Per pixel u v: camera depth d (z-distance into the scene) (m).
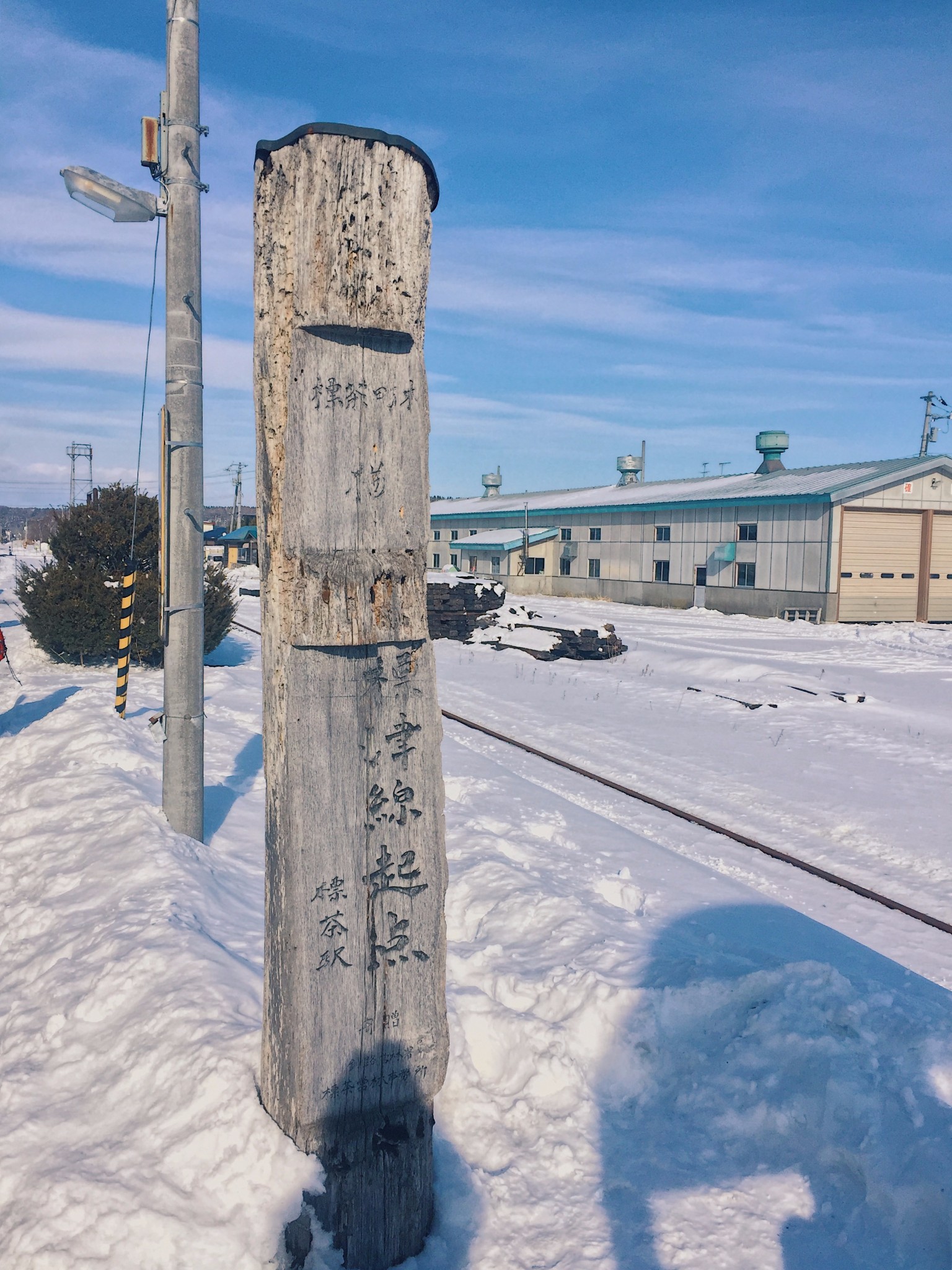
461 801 8.05
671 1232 3.07
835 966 5.09
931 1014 4.05
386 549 2.94
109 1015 3.98
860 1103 3.30
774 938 5.50
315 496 2.81
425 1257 3.05
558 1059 3.82
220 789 7.86
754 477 39.09
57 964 4.49
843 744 12.15
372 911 2.99
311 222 2.72
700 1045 3.94
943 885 7.26
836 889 7.06
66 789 7.18
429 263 2.94
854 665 19.50
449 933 5.33
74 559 14.63
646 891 6.12
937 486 31.77
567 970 4.45
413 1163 3.05
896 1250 2.95
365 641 2.90
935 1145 3.08
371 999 3.00
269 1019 3.09
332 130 2.70
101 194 5.87
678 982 4.22
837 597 30.42
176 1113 3.19
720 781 10.13
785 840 8.26
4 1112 3.45
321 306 2.75
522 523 46.84
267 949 3.11
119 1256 2.76
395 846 3.03
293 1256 2.86
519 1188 3.28
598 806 8.95
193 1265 2.75
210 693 12.05
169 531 6.25
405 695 3.03
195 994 3.86
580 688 16.20
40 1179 3.01
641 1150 3.48
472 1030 4.03
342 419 2.84
